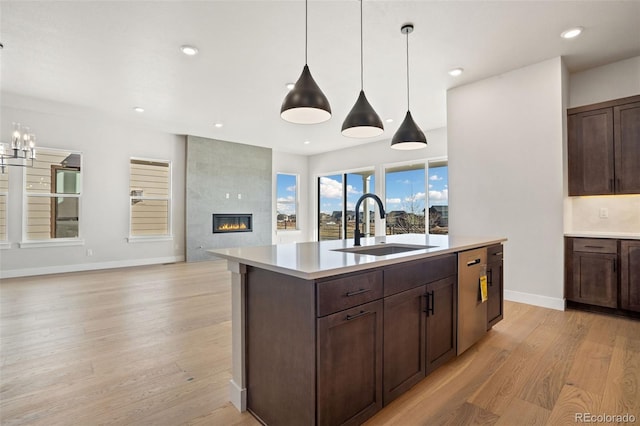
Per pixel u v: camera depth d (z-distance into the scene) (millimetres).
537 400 1786
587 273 3295
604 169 3334
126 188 6094
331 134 6711
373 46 3195
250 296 1737
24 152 4676
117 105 4887
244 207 7645
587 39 3059
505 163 3752
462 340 2273
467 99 4082
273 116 5438
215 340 2648
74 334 2758
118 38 3037
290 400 1460
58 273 5395
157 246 6508
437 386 1936
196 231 6875
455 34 2977
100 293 4137
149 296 3996
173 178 6699
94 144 5738
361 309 1527
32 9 2596
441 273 2080
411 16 2703
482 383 1965
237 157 7543
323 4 2547
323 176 8797
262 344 1642
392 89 4258
